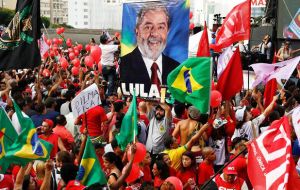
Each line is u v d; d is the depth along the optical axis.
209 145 10.21
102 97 15.52
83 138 9.73
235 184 8.18
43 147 7.26
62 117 10.50
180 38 10.81
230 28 12.22
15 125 8.49
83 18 79.12
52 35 48.19
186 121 10.03
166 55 10.96
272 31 23.77
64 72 19.38
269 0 25.00
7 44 12.70
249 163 6.45
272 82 12.61
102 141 11.07
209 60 8.86
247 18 12.09
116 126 10.85
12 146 7.25
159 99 11.12
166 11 10.87
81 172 7.64
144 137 10.76
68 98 12.88
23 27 12.66
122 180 7.89
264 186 6.23
